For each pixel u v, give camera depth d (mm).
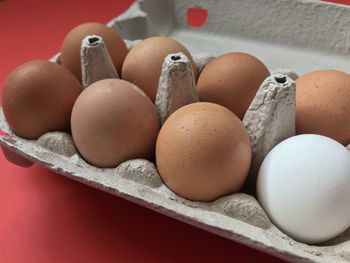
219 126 128
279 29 240
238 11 246
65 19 280
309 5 226
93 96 141
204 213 129
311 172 124
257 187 136
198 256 153
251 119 144
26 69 154
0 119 170
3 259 154
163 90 153
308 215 124
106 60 166
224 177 129
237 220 129
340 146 131
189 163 127
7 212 169
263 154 143
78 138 145
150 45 169
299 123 149
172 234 160
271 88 136
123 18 243
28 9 290
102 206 170
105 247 157
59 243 159
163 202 132
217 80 158
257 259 151
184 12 260
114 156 144
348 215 125
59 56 203
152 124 146
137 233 161
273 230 129
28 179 183
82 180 140
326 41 233
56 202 173
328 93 148
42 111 153
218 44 253
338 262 121
